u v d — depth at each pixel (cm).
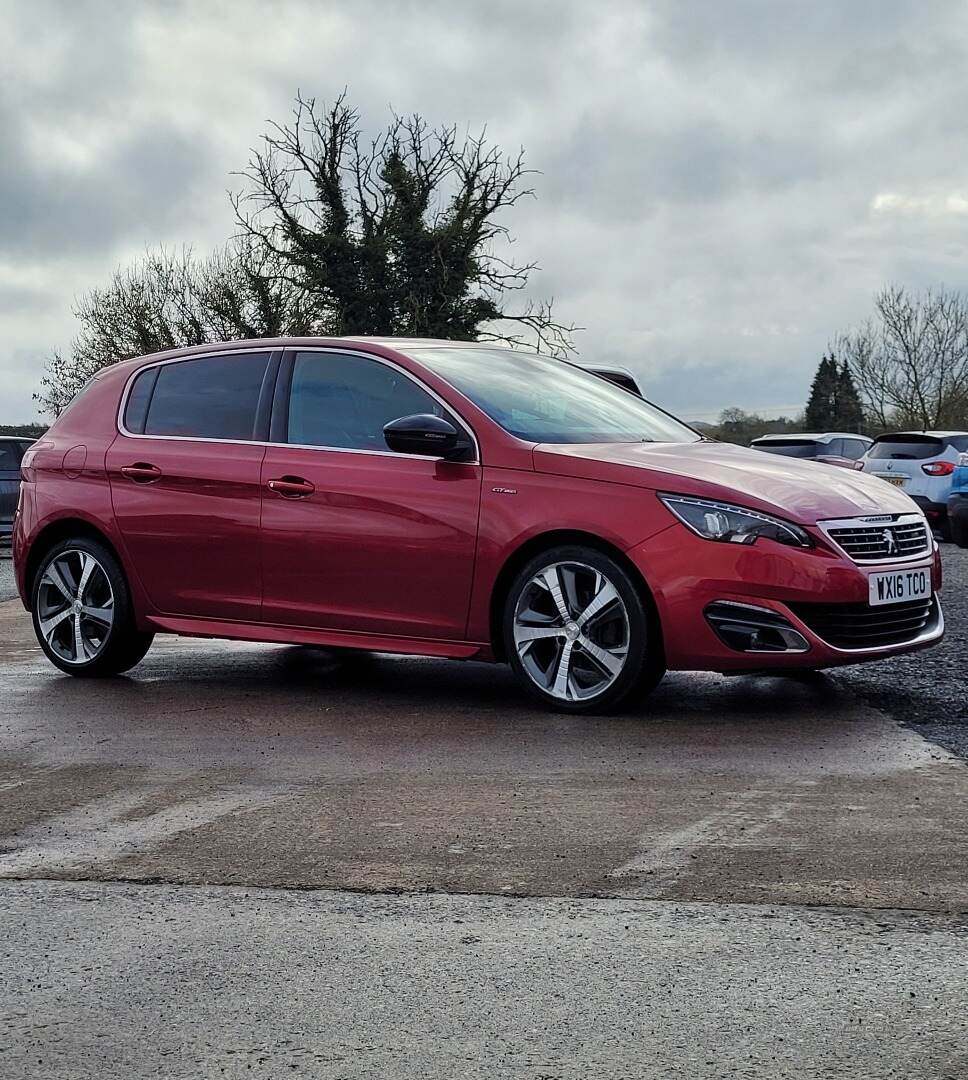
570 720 535
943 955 275
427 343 637
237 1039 244
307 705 586
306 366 627
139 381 682
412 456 582
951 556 1397
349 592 591
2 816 408
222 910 316
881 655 530
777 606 513
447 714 556
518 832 373
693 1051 234
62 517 675
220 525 623
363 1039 243
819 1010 250
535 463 554
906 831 363
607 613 538
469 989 264
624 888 322
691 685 614
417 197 3703
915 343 5519
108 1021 254
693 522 521
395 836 373
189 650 779
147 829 388
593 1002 256
